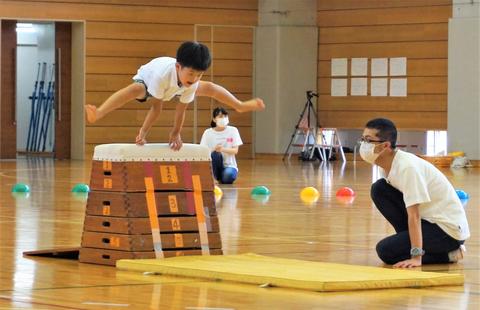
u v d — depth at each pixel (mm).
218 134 15352
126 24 23031
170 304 5145
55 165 20250
